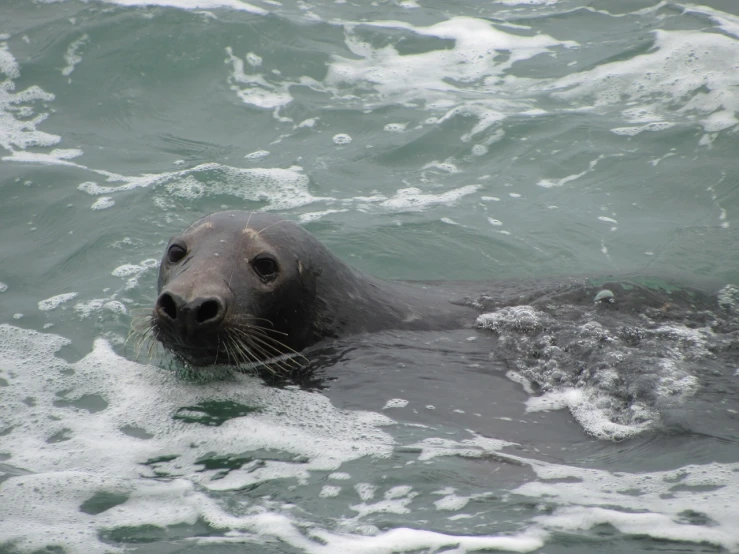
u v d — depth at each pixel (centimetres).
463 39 3812
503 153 3109
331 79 3556
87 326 2216
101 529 1438
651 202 2836
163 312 1806
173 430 1773
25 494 1538
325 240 2642
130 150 3131
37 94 3406
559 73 3562
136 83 3488
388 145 3173
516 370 1975
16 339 2152
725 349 2011
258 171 3017
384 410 1839
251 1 3991
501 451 1677
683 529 1383
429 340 2070
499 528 1405
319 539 1396
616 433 1723
